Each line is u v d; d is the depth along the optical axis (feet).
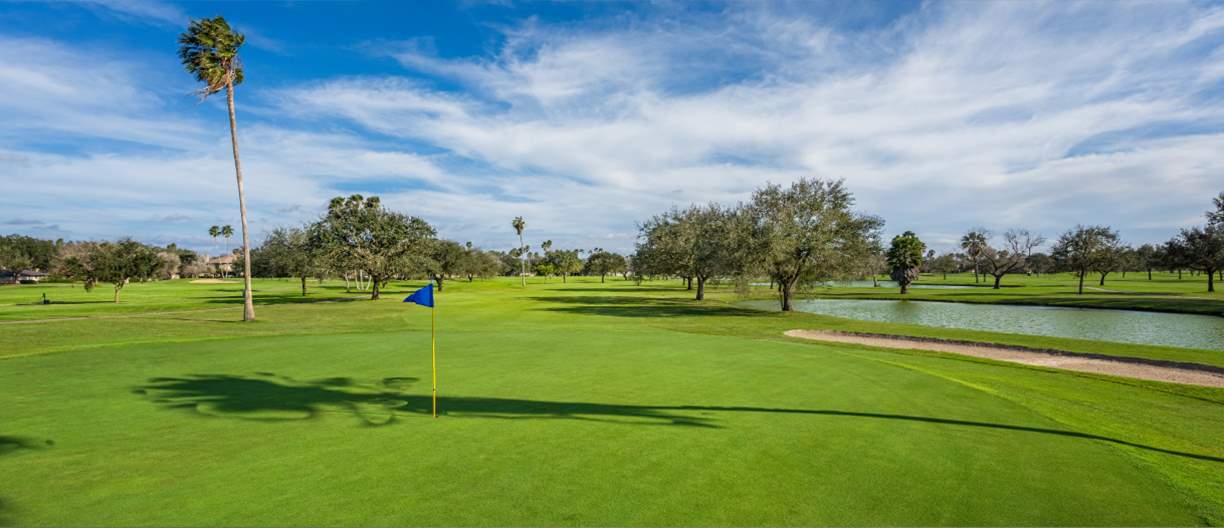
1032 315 130.11
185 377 40.19
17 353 51.60
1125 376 49.70
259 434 26.17
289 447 24.29
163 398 33.55
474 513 17.95
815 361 48.08
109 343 59.21
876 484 20.88
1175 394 42.32
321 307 139.03
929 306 162.81
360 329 81.76
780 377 40.96
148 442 24.98
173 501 18.76
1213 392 43.06
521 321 99.81
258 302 163.12
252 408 31.12
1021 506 19.27
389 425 27.76
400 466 22.06
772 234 115.34
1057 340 73.87
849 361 48.29
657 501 19.06
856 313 140.15
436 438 25.62
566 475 21.27
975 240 327.67
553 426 27.76
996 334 81.25
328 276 188.44
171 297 193.67
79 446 24.41
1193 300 152.05
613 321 101.65
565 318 108.06
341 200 207.00
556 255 587.68
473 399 33.50
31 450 23.84
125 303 158.51
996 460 23.77
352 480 20.61
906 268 238.48
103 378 39.91
